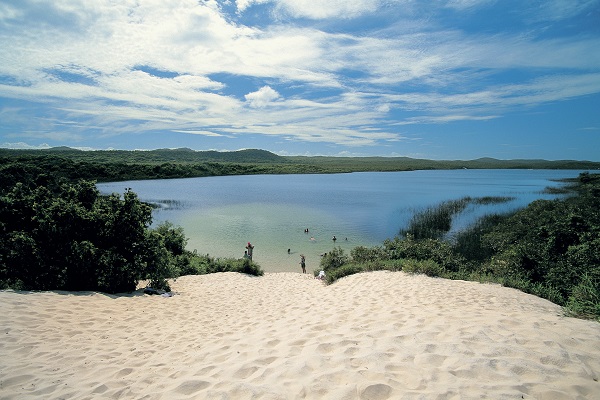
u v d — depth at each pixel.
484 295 8.40
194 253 21.02
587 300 6.41
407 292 8.73
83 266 9.69
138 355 5.32
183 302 9.59
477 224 30.17
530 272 11.66
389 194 60.09
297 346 4.67
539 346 4.04
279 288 12.72
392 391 3.18
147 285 11.62
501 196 52.16
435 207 42.03
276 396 3.27
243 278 15.26
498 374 3.42
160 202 48.16
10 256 9.20
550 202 20.66
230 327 6.89
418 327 5.03
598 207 20.06
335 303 8.24
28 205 10.31
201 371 4.21
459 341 4.27
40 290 9.01
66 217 10.20
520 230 17.25
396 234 28.42
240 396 3.36
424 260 13.16
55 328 6.30
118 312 7.84
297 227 31.22
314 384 3.42
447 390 3.15
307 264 21.12
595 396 2.99
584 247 11.01
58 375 4.49
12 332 5.81
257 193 61.88
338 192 64.06
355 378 3.47
